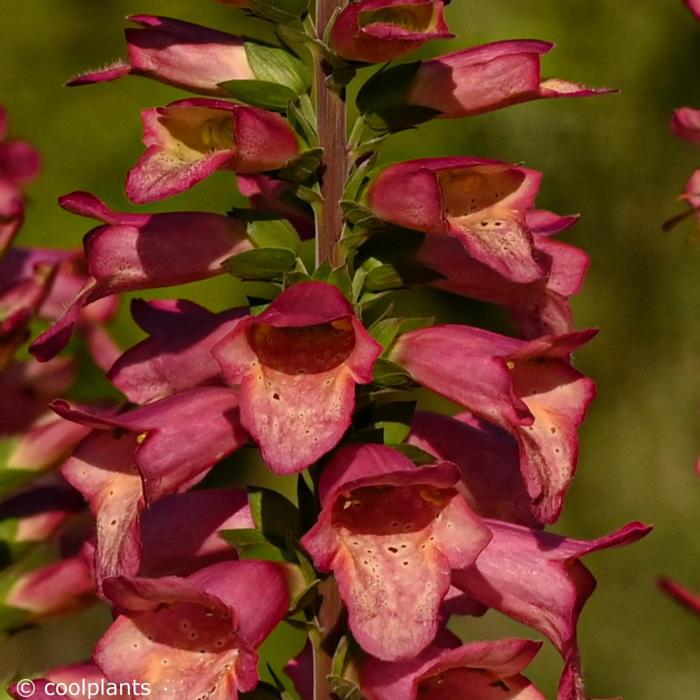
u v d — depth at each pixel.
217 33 0.79
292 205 0.79
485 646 0.76
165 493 0.77
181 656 0.76
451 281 0.79
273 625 0.77
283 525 0.78
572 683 0.77
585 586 0.79
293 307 0.75
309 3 0.78
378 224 0.78
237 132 0.76
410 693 0.76
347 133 0.82
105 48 1.90
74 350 1.06
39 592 0.85
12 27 1.88
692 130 0.89
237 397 0.78
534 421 0.77
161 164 0.77
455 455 0.80
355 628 0.75
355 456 0.76
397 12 0.76
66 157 1.86
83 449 0.78
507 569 0.78
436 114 0.79
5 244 0.86
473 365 0.77
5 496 0.86
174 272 0.79
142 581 0.75
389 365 0.77
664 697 2.02
